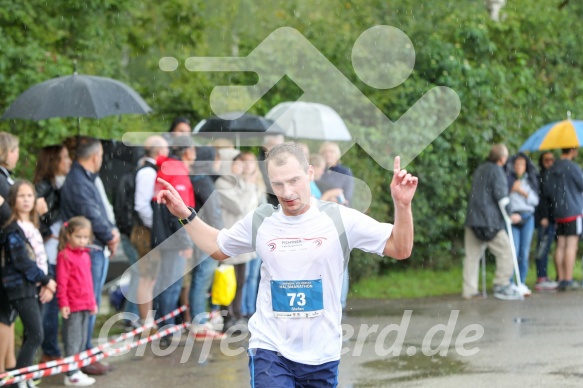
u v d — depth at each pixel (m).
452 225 33.00
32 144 24.75
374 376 17.69
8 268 16.62
